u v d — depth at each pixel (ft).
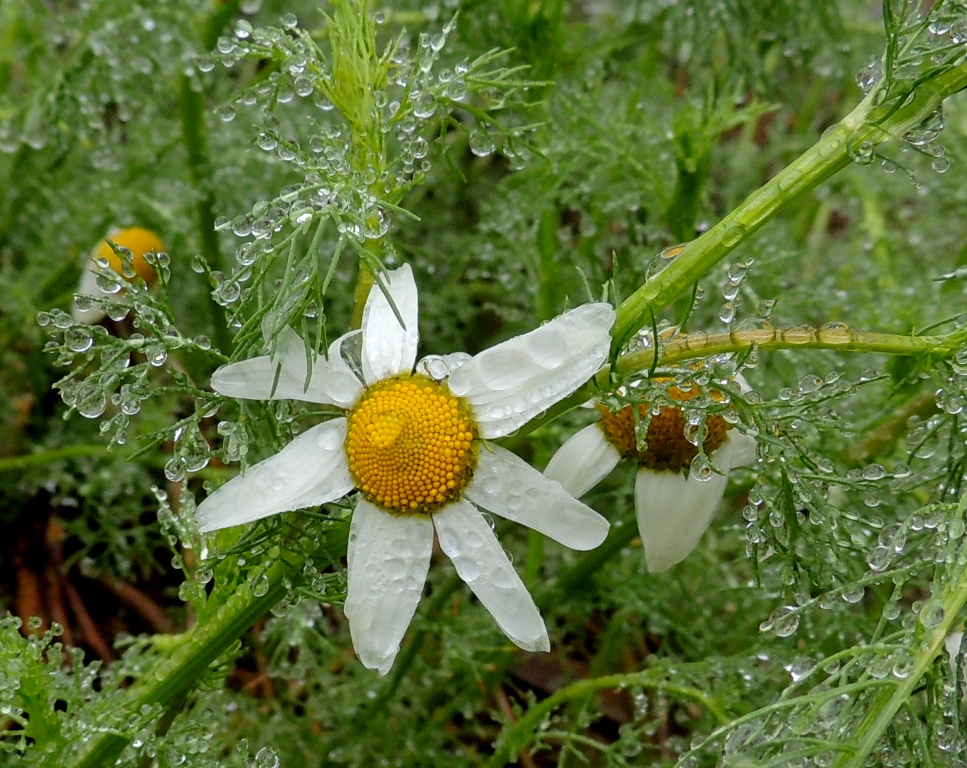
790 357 0.63
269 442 0.48
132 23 0.67
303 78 0.48
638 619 0.70
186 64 0.65
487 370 0.44
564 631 0.69
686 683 0.62
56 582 0.74
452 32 0.70
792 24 0.73
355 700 0.66
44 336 0.75
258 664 0.72
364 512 0.44
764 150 0.93
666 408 0.50
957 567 0.43
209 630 0.48
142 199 0.73
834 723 0.42
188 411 0.81
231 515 0.43
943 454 0.61
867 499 0.49
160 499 0.51
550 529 0.44
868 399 0.66
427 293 0.83
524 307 0.84
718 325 0.70
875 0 0.97
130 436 0.72
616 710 0.73
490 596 0.44
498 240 0.76
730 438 0.51
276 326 0.43
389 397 0.44
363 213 0.45
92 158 0.72
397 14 0.75
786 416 0.47
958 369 0.45
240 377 0.44
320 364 0.44
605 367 0.45
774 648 0.58
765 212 0.44
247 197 0.73
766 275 0.68
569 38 0.77
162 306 0.46
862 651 0.42
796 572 0.48
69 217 0.75
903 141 0.45
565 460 0.51
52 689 0.50
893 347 0.45
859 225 0.84
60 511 0.77
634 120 0.71
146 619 0.75
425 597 0.75
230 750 0.65
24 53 0.77
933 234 0.85
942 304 0.69
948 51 0.45
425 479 0.44
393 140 0.71
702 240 0.45
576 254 0.74
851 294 0.78
